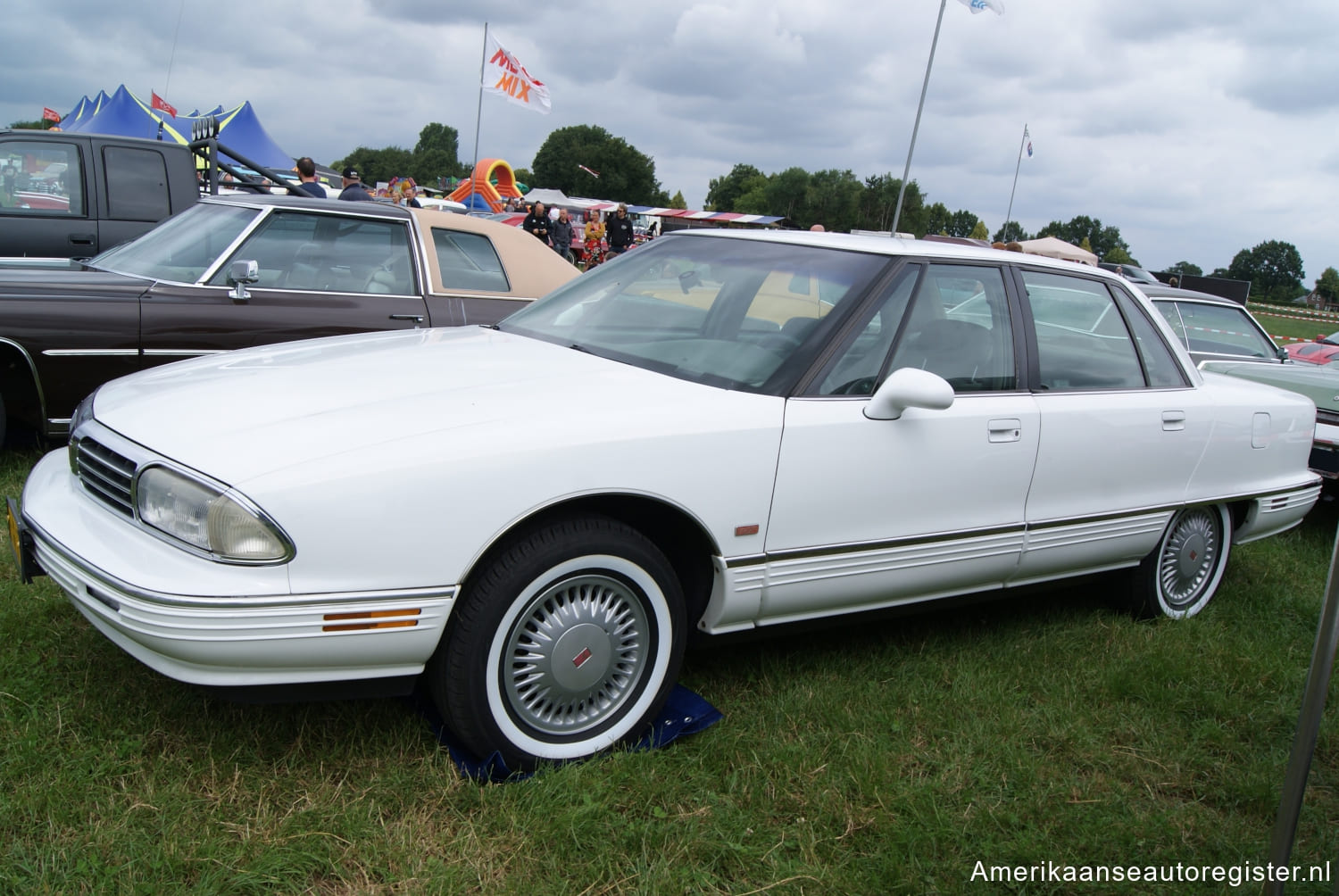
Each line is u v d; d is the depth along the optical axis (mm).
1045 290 3627
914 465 3070
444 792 2400
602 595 2613
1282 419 4363
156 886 1994
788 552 2859
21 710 2566
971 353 3314
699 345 3102
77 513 2482
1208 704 3365
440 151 140250
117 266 5301
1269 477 4352
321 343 3328
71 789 2258
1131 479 3738
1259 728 3250
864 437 2945
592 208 43812
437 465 2295
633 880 2191
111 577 2195
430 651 2363
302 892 2055
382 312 5387
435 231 5719
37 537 2477
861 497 2971
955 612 4035
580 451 2469
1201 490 4031
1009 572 3482
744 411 2768
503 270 5902
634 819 2396
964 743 2939
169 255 5270
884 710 3062
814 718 2979
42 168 7207
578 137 115188
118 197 7418
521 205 37469
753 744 2785
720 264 3471
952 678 3385
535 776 2477
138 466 2318
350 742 2588
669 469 2598
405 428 2387
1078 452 3520
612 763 2574
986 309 3408
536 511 2404
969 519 3266
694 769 2625
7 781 2281
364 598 2232
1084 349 3688
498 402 2584
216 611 2129
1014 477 3346
